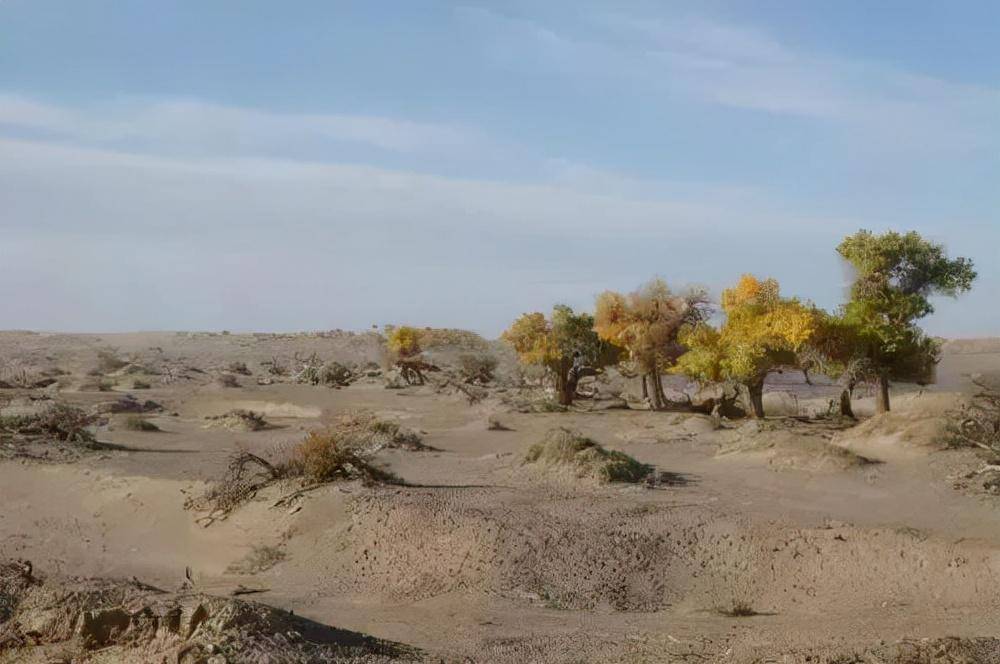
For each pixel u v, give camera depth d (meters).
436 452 37.09
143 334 127.25
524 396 58.53
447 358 85.31
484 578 21.72
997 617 17.48
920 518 24.30
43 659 12.70
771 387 61.78
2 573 16.73
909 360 40.34
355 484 27.95
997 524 23.56
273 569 23.67
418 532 24.14
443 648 15.23
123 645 12.62
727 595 20.72
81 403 52.62
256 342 118.06
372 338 121.88
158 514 28.02
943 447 31.62
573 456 30.84
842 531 22.59
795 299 43.00
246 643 12.01
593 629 17.06
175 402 56.94
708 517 24.25
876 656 12.59
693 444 37.41
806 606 19.80
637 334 51.06
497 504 26.14
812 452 31.06
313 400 58.00
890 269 40.03
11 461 32.34
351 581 22.47
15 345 112.31
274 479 29.02
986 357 89.69
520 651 14.84
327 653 12.46
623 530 23.56
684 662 13.38
